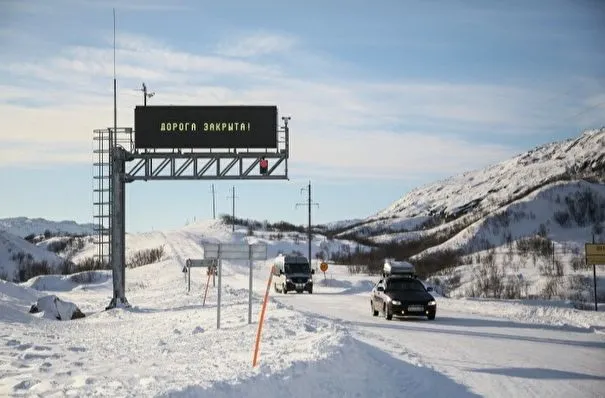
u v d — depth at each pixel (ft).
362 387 42.86
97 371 42.96
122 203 122.42
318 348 49.49
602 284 223.51
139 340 69.15
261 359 46.98
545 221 421.59
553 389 44.16
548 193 451.53
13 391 34.91
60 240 601.62
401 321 92.43
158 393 33.01
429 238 490.08
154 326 87.35
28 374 41.24
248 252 77.56
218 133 117.70
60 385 36.86
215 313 93.25
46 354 52.80
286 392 38.01
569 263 272.51
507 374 49.47
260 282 251.80
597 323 88.99
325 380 42.06
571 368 52.29
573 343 68.18
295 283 178.19
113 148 120.06
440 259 332.19
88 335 79.00
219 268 77.25
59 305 114.83
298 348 51.65
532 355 59.26
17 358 49.88
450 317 99.50
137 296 175.32
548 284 225.56
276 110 117.91
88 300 177.68
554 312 101.76
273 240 473.67
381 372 47.85
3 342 61.21
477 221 433.48
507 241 393.09
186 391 33.27
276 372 40.24
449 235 453.58
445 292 205.36
